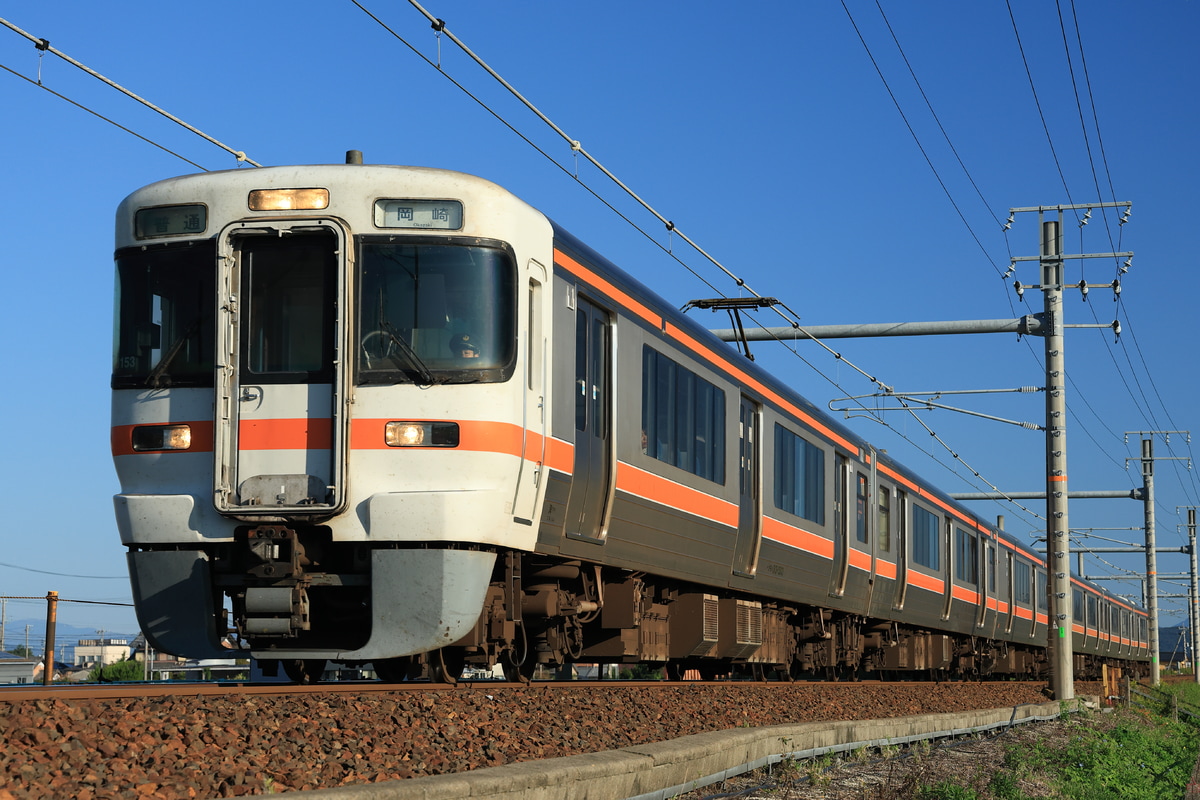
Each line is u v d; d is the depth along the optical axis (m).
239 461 8.49
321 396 8.49
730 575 14.20
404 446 8.41
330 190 8.66
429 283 8.62
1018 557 33.09
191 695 6.91
